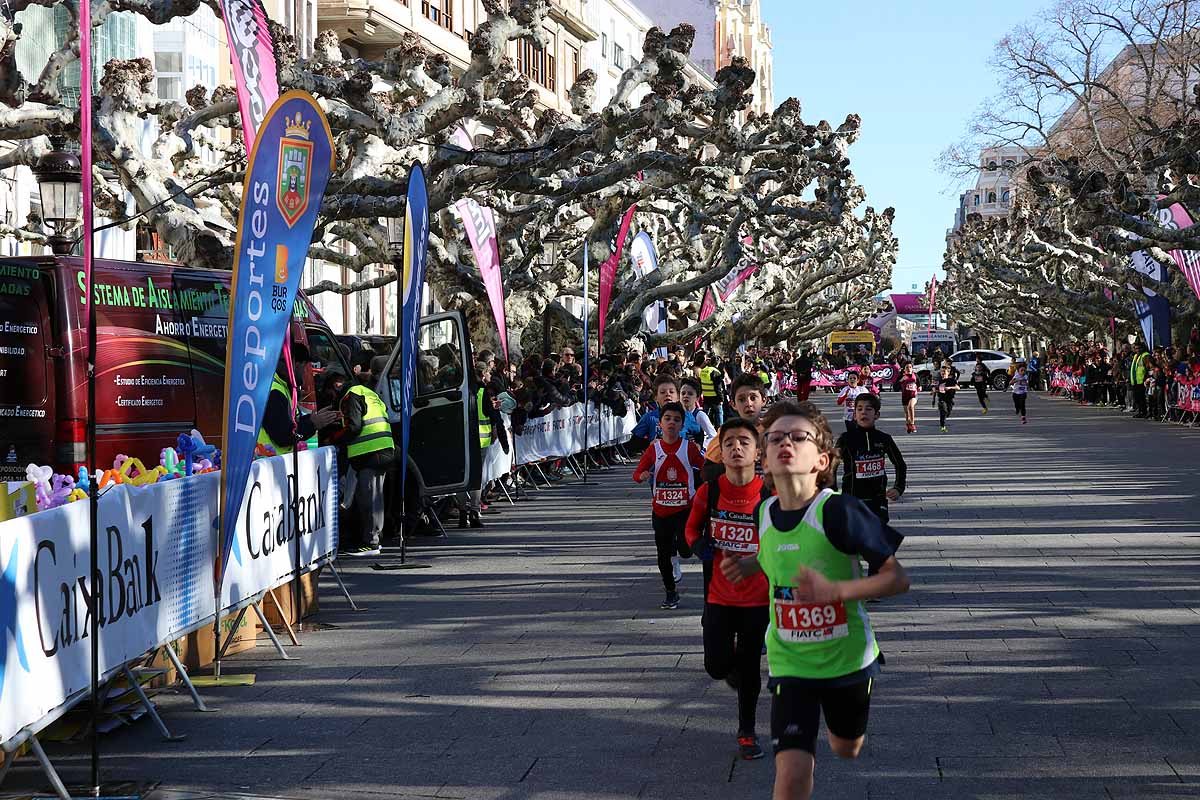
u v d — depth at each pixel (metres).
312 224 8.23
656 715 6.85
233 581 8.10
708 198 31.16
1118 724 6.48
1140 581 10.59
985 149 46.94
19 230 22.52
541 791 5.64
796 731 4.35
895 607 9.62
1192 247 27.92
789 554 4.41
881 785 5.61
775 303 52.88
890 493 9.88
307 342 15.18
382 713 7.00
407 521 14.38
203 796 5.63
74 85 24.28
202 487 7.71
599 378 24.75
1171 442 28.31
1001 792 5.49
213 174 18.78
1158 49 44.50
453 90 19.23
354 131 19.58
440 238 25.20
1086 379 51.34
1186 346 44.12
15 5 15.74
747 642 6.08
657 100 19.98
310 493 9.73
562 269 28.30
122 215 22.53
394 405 14.63
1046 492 17.84
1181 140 28.22
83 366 10.58
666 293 31.84
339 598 10.70
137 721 6.91
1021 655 8.02
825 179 31.11
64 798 5.57
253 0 9.57
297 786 5.77
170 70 28.64
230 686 7.69
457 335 14.71
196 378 11.84
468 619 9.64
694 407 11.16
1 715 5.28
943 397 33.78
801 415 4.44
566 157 20.52
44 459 10.48
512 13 19.55
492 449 17.48
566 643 8.69
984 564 11.59
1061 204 43.53
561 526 15.41
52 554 5.79
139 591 6.79
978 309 95.94
